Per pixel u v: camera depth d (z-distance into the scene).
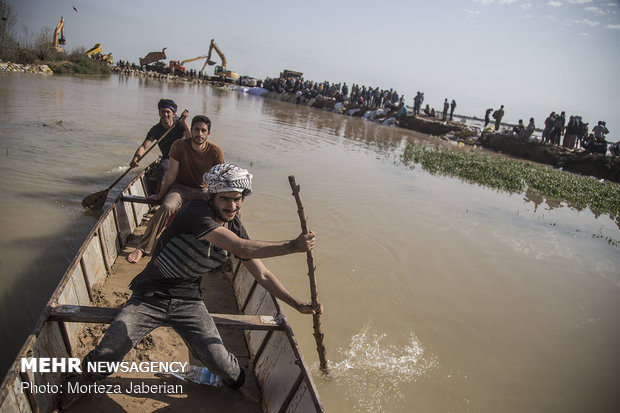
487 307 5.72
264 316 3.25
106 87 29.44
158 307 2.85
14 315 4.18
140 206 6.21
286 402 2.80
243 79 55.34
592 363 4.81
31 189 7.52
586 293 6.43
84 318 2.82
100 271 4.35
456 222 8.98
